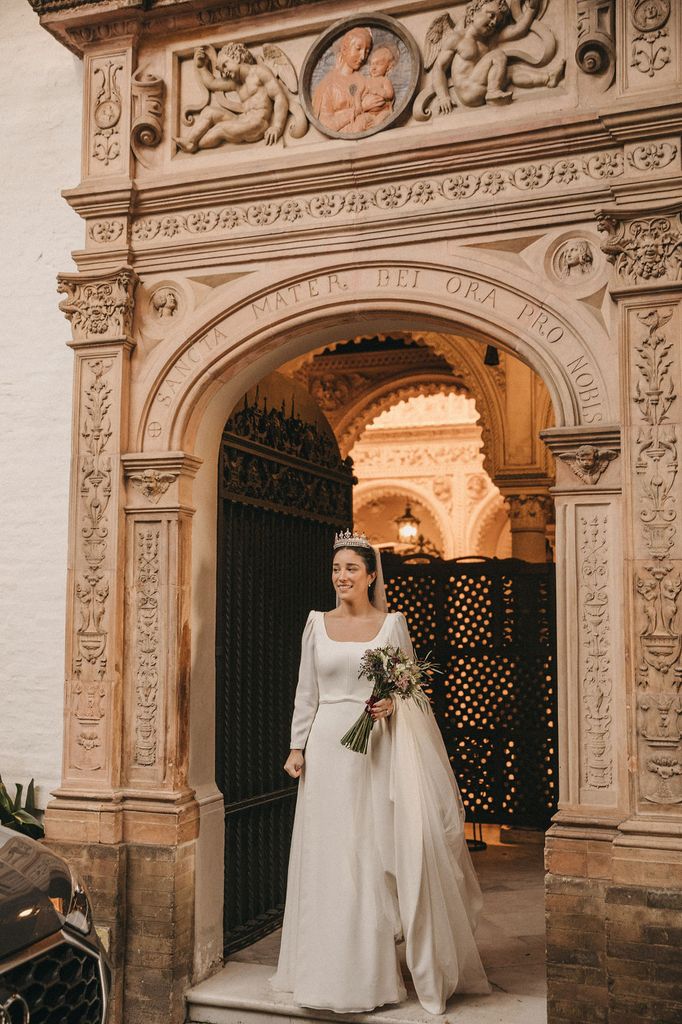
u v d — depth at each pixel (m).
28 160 5.67
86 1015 3.15
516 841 7.82
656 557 4.13
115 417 5.04
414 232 4.69
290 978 4.61
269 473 5.89
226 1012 4.63
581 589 4.30
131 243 5.16
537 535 9.30
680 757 4.03
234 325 4.98
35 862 3.33
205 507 5.23
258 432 5.76
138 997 4.71
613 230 4.30
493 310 4.56
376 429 18.25
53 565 5.39
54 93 5.67
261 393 5.82
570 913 4.13
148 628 4.97
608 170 4.41
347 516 6.82
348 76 4.89
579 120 4.39
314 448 6.41
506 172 4.57
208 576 5.23
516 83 4.61
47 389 5.49
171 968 4.67
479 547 17.69
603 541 4.30
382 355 11.38
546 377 4.44
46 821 4.88
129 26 5.20
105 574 4.99
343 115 4.87
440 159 4.65
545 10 4.60
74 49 5.37
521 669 7.91
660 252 4.23
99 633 4.98
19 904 3.05
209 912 4.99
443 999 4.32
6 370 5.58
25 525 5.46
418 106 4.75
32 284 5.58
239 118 5.05
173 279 5.10
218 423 5.33
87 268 5.19
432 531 18.78
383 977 4.31
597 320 4.39
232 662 5.49
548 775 7.79
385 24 4.84
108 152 5.22
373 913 4.33
